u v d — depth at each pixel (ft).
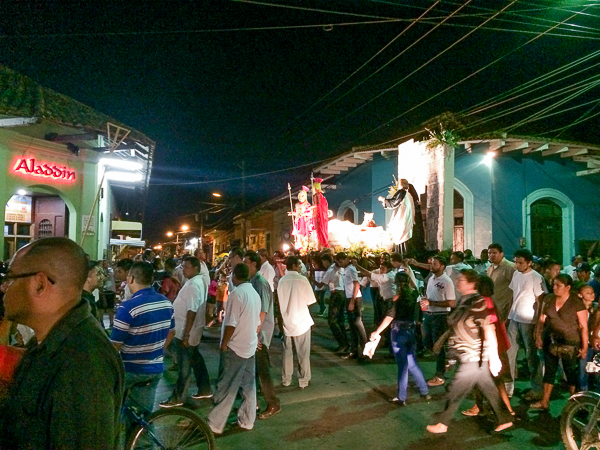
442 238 46.93
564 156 56.90
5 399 5.60
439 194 47.67
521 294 21.65
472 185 55.31
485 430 18.03
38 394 5.29
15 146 34.17
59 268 5.84
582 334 19.56
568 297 19.84
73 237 39.06
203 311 20.65
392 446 16.57
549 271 25.86
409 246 46.14
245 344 17.22
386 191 60.54
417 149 51.47
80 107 40.60
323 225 53.06
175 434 13.64
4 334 10.97
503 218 55.36
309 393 22.50
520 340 24.43
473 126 52.80
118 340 13.57
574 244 57.47
